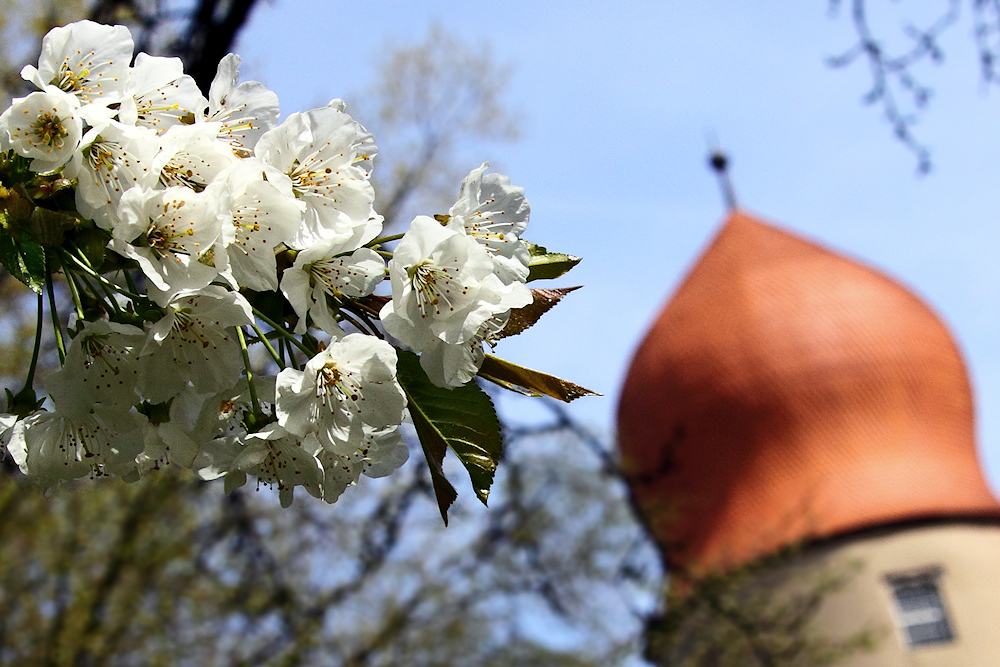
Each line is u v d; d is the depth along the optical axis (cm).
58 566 931
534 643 1177
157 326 151
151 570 955
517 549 1134
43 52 159
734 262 2361
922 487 2027
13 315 648
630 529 1208
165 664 977
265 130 169
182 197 147
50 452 164
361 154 167
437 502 174
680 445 2181
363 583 1059
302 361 182
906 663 1870
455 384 160
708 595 1288
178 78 164
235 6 430
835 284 2270
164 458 171
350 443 159
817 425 2130
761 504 2058
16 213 145
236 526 922
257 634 1037
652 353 2327
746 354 2194
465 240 160
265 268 156
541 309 179
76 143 144
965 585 1916
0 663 971
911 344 2194
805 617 1489
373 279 161
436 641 1135
